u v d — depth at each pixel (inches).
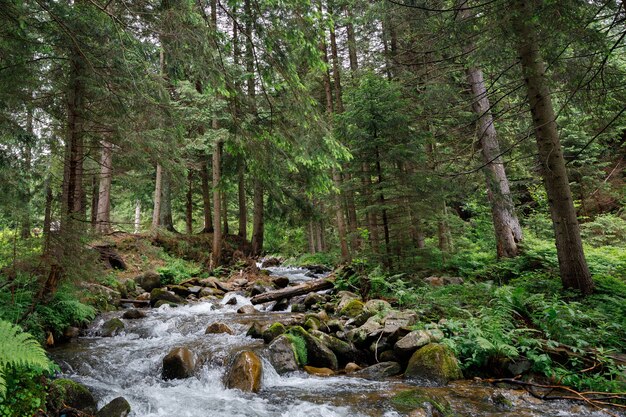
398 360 221.3
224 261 710.5
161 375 215.6
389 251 385.4
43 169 323.9
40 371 142.9
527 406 167.2
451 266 406.9
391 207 359.9
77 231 257.3
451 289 310.5
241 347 244.2
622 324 213.3
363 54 625.9
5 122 254.7
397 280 326.3
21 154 298.2
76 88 273.3
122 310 383.6
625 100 251.6
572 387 178.7
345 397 181.3
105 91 267.0
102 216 593.9
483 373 202.4
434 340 220.8
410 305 299.4
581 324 223.9
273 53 221.3
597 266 329.4
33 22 229.0
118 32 211.3
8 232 244.4
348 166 440.8
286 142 255.3
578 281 266.7
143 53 251.6
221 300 462.0
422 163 386.6
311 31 220.1
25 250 234.1
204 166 787.4
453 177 357.4
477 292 300.7
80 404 157.2
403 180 367.6
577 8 209.8
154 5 206.8
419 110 417.4
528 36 244.4
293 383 204.2
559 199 275.1
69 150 281.7
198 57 208.2
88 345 266.5
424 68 441.4
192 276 601.9
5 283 229.8
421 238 445.1
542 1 214.4
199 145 538.6
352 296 370.3
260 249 804.6
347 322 287.3
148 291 497.4
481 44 265.4
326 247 1059.9
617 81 240.8
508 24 240.4
